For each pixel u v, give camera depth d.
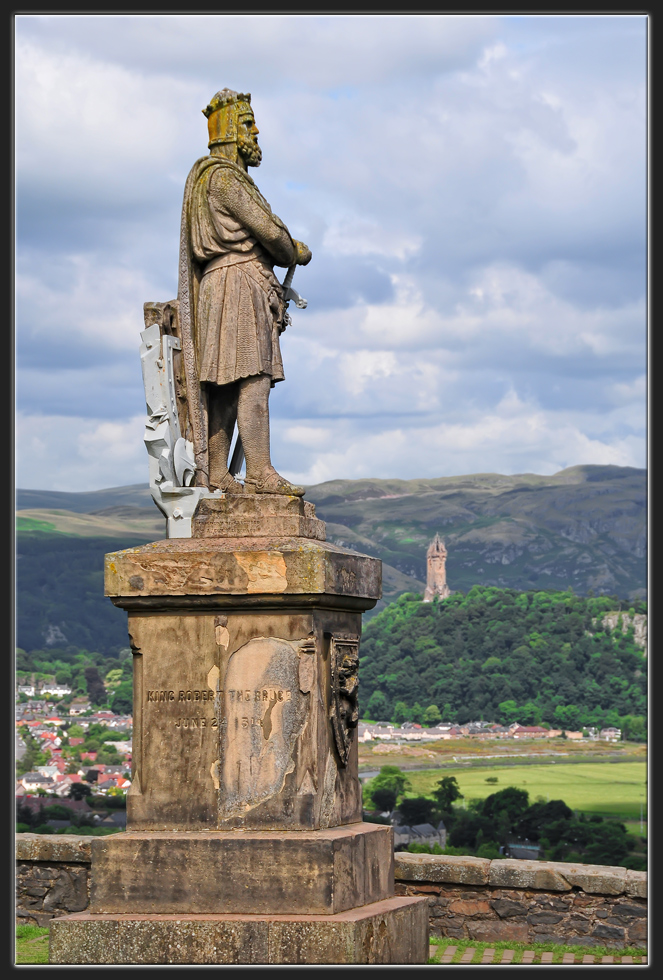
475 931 10.82
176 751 7.57
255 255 8.24
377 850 7.90
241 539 7.72
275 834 7.32
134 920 7.12
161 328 8.25
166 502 7.93
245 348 8.07
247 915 7.15
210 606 7.57
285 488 8.00
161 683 7.65
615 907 10.52
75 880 11.61
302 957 6.93
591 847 55.75
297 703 7.46
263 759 7.46
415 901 7.97
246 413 8.11
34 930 11.38
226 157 8.33
